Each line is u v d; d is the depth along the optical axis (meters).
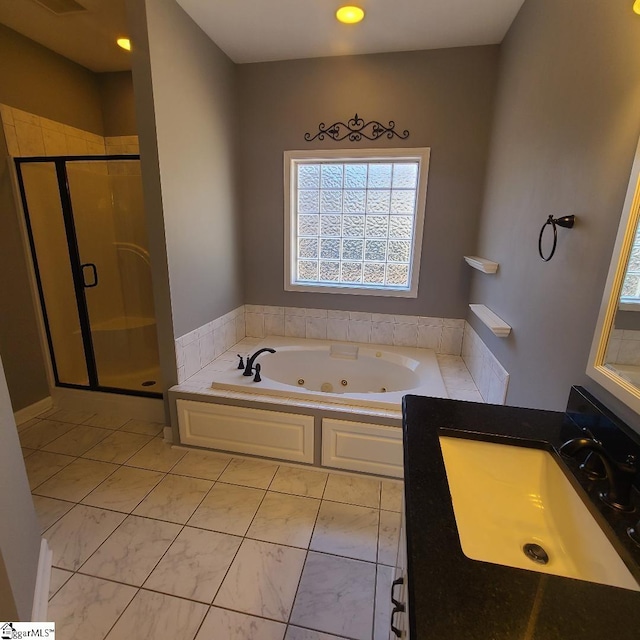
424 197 2.62
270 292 3.04
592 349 1.05
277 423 2.13
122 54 2.67
